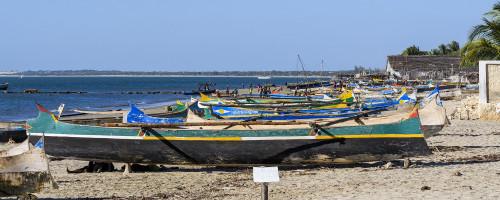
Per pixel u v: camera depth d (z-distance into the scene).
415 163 14.69
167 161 14.94
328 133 14.18
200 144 14.66
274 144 14.35
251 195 11.16
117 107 56.97
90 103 65.50
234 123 14.84
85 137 15.27
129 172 15.38
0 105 60.59
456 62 86.50
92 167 15.89
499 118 27.95
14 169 10.34
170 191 12.34
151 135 14.84
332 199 10.06
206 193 11.82
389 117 16.16
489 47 29.38
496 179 11.18
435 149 17.64
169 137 14.80
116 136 15.02
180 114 24.47
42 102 67.00
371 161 14.34
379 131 14.05
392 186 11.06
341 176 13.01
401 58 89.06
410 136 13.99
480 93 28.39
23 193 10.32
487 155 15.76
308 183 12.23
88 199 11.41
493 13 29.67
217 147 14.59
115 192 12.30
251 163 14.62
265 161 14.50
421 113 17.80
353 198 9.96
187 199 11.16
